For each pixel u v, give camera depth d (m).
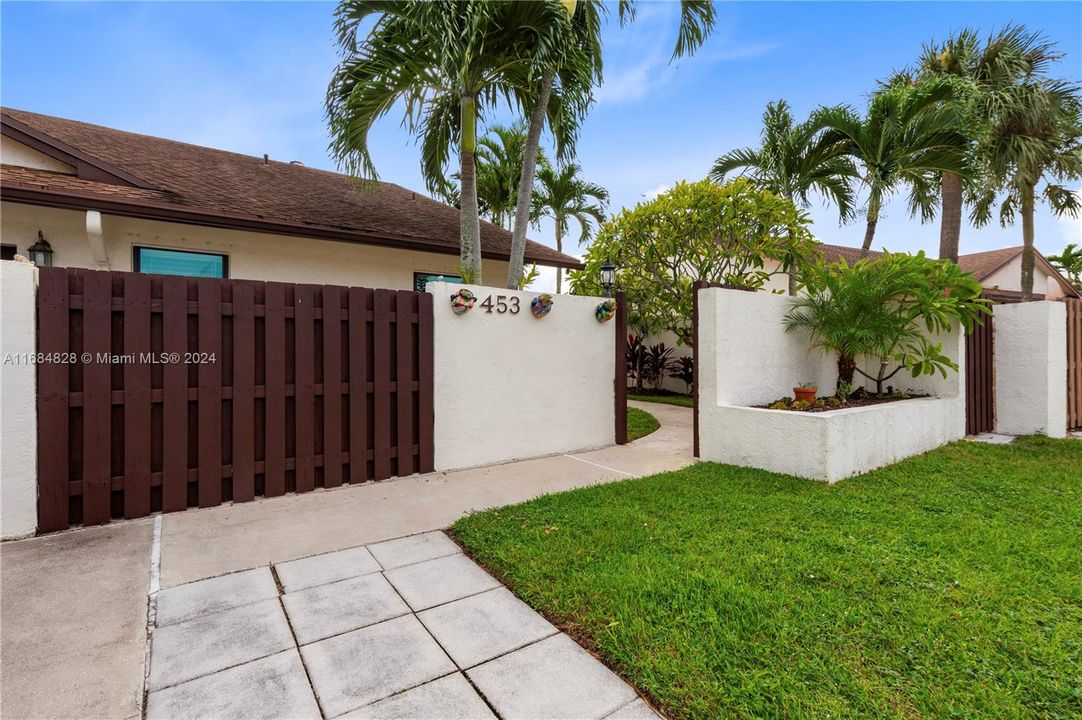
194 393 4.52
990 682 2.13
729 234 11.20
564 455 6.92
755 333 6.83
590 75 7.60
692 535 3.78
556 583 3.04
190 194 7.54
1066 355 8.34
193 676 2.27
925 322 7.59
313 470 5.13
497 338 6.41
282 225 7.60
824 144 11.34
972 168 10.45
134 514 4.25
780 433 5.66
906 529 3.85
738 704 2.02
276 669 2.32
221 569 3.37
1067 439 7.48
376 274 9.40
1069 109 10.84
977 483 5.13
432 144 8.95
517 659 2.39
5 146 6.93
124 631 2.63
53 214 6.94
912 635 2.45
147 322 4.31
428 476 5.76
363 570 3.37
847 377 7.18
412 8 6.15
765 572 3.12
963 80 10.00
